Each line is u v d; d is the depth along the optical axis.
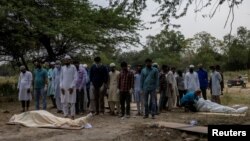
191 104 16.86
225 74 61.53
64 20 26.91
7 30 25.12
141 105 15.60
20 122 13.02
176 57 63.59
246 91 33.25
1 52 28.25
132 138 10.50
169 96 17.41
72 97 14.20
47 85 18.06
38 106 17.23
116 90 15.28
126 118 14.41
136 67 16.39
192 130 10.85
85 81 15.88
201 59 65.06
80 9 28.27
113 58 36.94
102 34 29.38
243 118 14.28
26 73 17.36
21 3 24.55
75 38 27.33
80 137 10.77
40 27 24.77
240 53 65.44
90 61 32.19
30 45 26.53
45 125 12.54
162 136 10.64
